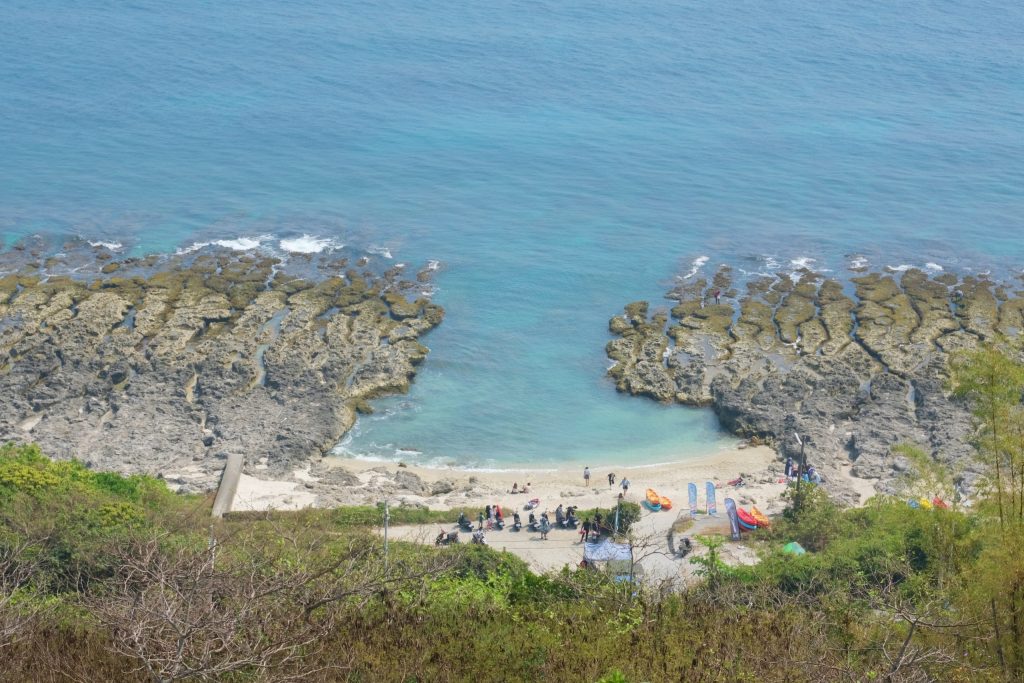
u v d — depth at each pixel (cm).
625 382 9912
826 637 3114
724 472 8494
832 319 10869
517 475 8594
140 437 8469
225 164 15700
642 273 12450
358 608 3008
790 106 19588
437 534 7350
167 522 5869
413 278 12038
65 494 5750
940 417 8881
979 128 18762
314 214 13838
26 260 11912
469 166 16088
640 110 19062
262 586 2714
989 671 2880
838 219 14362
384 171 15712
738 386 9594
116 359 9438
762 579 4862
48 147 16112
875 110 19562
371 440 9006
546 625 3247
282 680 2506
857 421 9025
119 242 12575
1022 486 3161
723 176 15988
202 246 12519
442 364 10250
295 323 10388
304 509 7381
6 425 8481
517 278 12200
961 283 11988
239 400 9131
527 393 9850
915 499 5147
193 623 2359
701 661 2898
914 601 3625
